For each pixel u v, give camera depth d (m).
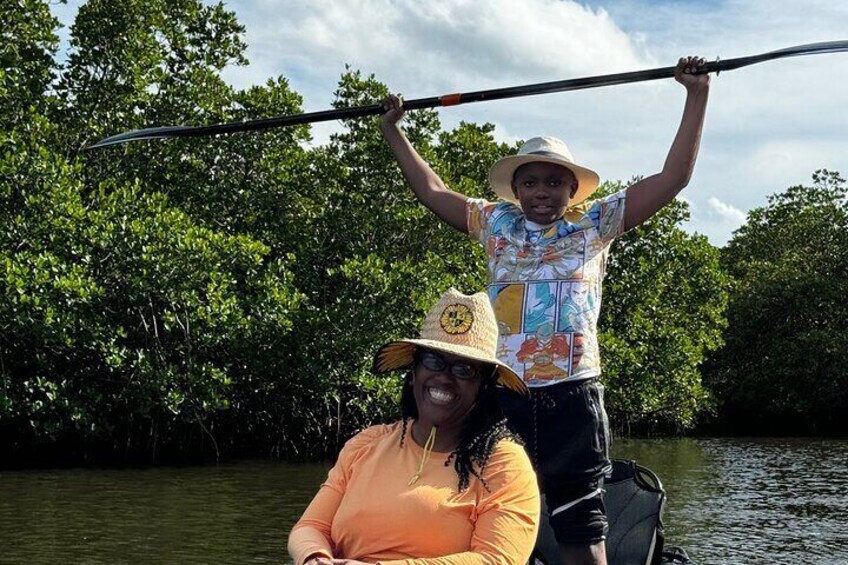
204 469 16.17
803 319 32.81
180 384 16.64
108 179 17.56
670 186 3.93
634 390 24.11
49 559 8.93
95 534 10.10
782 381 31.50
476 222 4.25
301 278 19.02
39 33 17.97
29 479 14.37
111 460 17.11
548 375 3.92
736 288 33.78
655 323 25.48
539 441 3.94
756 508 12.77
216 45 19.97
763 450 22.67
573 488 3.95
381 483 3.27
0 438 16.47
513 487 3.22
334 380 18.11
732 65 3.91
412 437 3.33
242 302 17.23
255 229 19.31
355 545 3.26
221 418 18.47
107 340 15.79
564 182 3.98
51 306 15.07
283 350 17.86
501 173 4.12
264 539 9.98
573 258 3.97
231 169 19.36
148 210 16.55
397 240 19.61
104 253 16.19
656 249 24.61
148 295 16.31
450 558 3.07
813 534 10.84
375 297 17.83
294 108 18.95
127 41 18.64
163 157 19.06
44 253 15.43
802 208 36.97
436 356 3.25
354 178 19.12
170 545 9.62
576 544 3.96
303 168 19.66
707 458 20.33
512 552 3.14
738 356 33.16
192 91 18.78
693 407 27.36
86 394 16.17
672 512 12.44
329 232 19.38
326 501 3.40
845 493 14.32
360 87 19.38
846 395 31.39
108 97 18.61
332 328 17.62
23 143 15.96
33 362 16.34
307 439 18.78
